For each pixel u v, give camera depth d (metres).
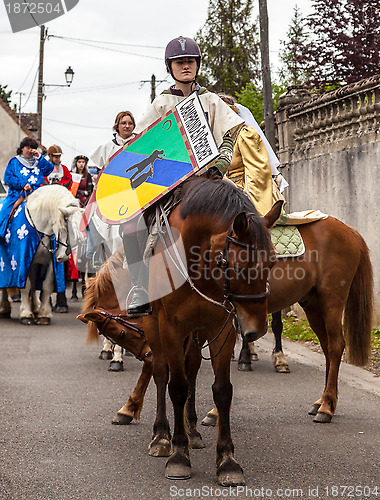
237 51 38.59
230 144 5.10
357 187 10.09
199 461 4.80
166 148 4.88
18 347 9.28
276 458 4.84
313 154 11.43
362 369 7.73
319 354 8.87
